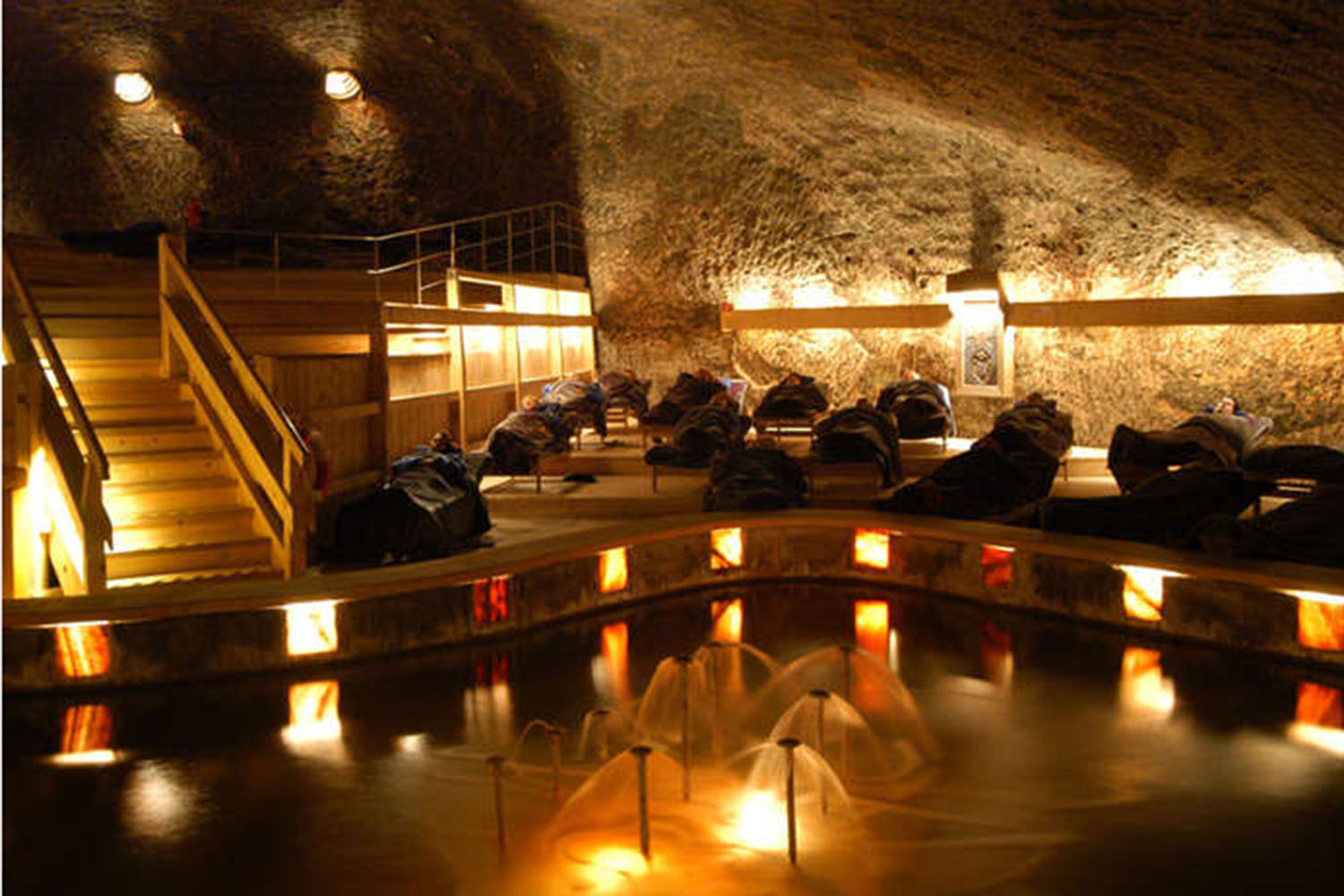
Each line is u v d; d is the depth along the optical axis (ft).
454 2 52.90
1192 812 19.94
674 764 22.58
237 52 63.26
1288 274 46.42
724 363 68.33
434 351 50.47
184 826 19.93
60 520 32.65
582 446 54.34
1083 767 22.06
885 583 36.37
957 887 17.43
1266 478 36.83
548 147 66.59
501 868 18.28
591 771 22.27
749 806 20.61
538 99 63.52
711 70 53.78
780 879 17.78
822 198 61.05
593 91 60.85
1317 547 29.66
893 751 23.06
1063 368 56.39
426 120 67.87
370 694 26.89
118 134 70.18
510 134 66.85
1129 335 53.36
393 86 66.18
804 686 27.14
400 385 46.83
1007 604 33.45
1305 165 38.24
